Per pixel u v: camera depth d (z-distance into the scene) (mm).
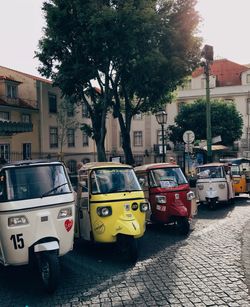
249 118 45625
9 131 13078
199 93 46938
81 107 40031
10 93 30422
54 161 7051
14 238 6055
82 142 40500
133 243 7254
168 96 27609
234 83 46875
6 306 5367
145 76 21562
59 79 22938
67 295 5684
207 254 7660
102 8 19906
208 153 18562
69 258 7777
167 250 8156
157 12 22609
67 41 22594
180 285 5887
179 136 39906
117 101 24188
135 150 47656
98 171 8133
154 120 47062
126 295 5570
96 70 22484
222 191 14469
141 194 8000
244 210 13883
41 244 5945
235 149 44500
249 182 18797
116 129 47438
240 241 8688
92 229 7762
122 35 19672
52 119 35750
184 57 22656
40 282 6367
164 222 9984
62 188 6613
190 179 16688
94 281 6262
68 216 6445
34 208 6152
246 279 6039
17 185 6406
